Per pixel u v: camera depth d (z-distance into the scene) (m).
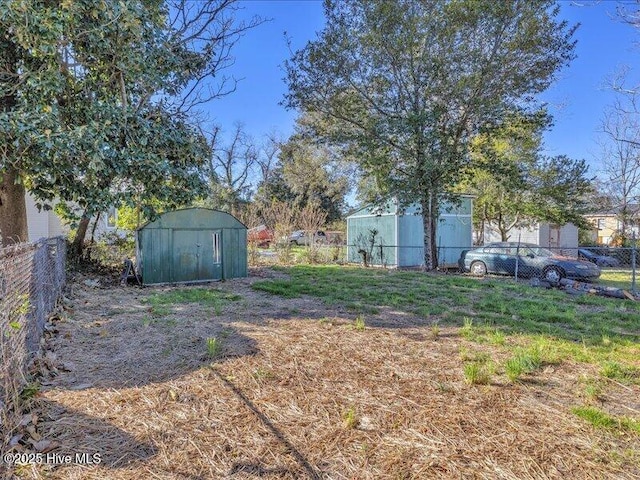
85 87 7.15
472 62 10.62
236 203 23.95
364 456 2.16
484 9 10.09
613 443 2.30
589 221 21.12
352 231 16.23
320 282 8.62
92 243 11.08
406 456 2.16
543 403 2.80
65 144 5.93
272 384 3.08
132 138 7.07
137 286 8.24
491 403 2.79
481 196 17.58
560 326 5.05
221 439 2.32
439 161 10.59
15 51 6.45
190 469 2.05
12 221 7.71
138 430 2.41
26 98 6.40
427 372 3.34
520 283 9.29
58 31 5.84
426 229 12.27
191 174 8.28
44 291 4.76
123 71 6.98
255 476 2.00
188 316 5.28
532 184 16.39
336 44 10.87
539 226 20.19
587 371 3.42
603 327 5.03
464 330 4.61
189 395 2.88
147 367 3.40
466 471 2.03
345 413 2.63
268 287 7.75
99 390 2.94
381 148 11.23
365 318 5.25
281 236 14.37
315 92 11.43
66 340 4.15
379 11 10.38
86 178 6.61
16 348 2.63
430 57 10.76
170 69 8.38
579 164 16.30
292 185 28.52
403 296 6.91
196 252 8.94
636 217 18.95
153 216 8.00
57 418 2.51
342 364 3.51
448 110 11.10
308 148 25.83
